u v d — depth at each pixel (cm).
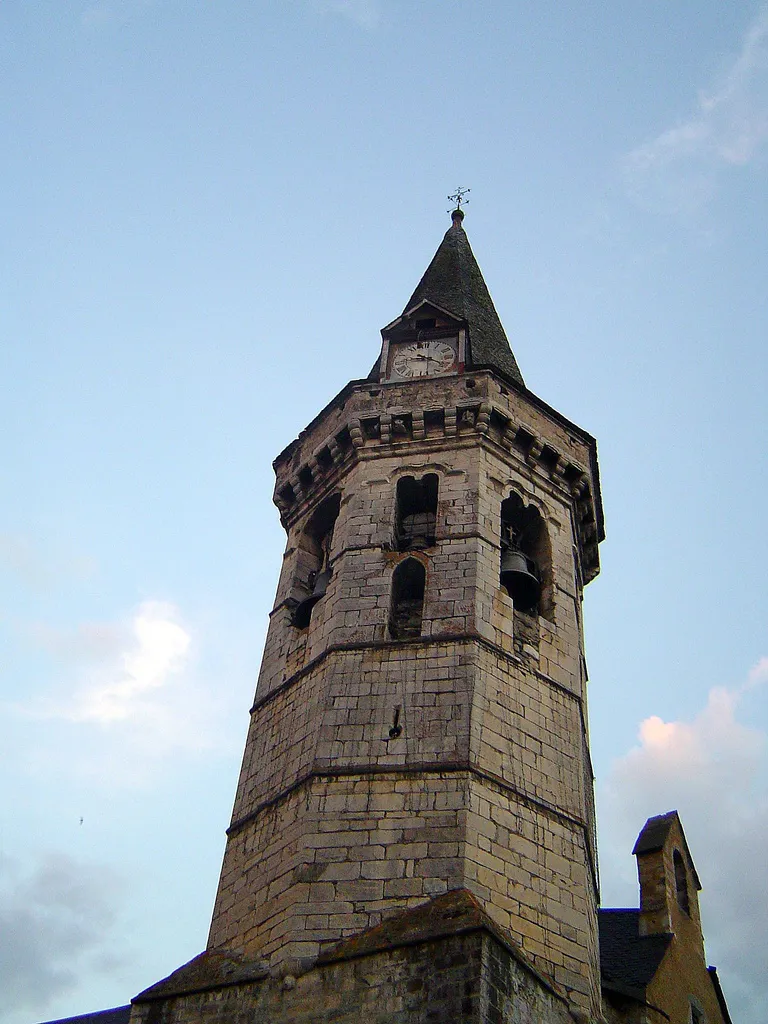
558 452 3684
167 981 2516
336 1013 2233
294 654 3186
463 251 4925
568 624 3319
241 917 2592
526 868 2583
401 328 4009
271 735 2997
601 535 3972
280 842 2650
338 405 3816
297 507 3769
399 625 3111
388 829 2558
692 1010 3033
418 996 2183
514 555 3297
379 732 2759
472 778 2639
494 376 3697
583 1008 2422
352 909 2419
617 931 3244
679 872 3425
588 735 3356
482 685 2853
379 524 3334
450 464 3481
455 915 2298
